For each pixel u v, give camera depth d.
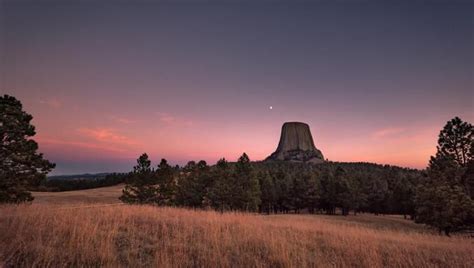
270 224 13.53
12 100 19.47
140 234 8.32
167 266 5.96
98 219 9.48
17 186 18.36
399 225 41.16
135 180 31.16
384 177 92.00
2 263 5.34
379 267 7.38
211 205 37.81
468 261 8.54
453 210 26.39
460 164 32.53
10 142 18.70
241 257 7.22
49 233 7.09
